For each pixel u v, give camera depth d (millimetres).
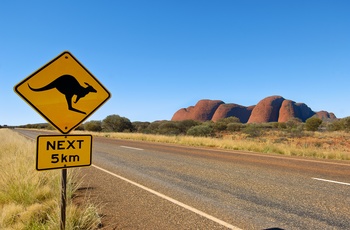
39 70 2842
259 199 5277
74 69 3057
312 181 6895
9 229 3496
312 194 5637
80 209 4352
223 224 3965
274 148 14820
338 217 4277
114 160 10914
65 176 2973
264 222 4051
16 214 4055
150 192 5797
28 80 2787
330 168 8992
